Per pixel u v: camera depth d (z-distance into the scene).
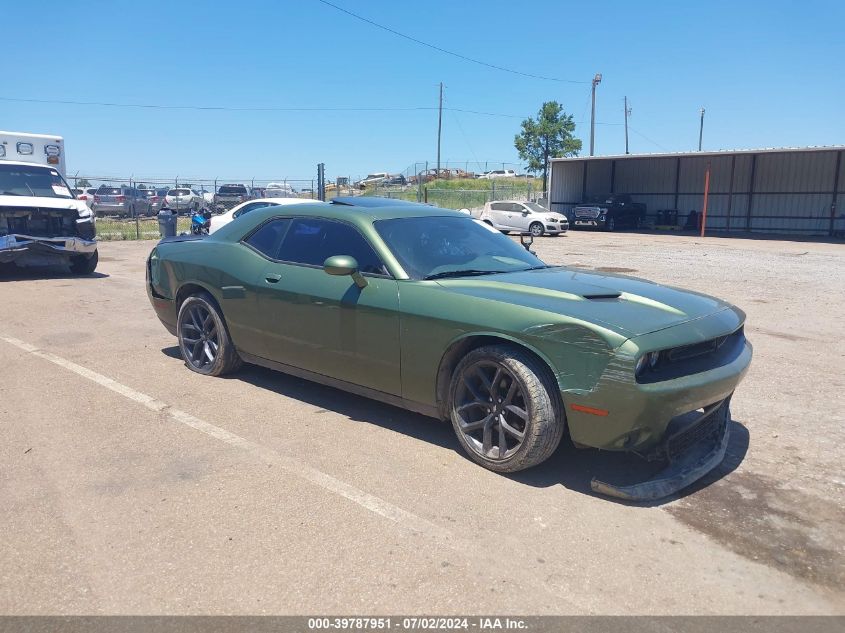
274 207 5.40
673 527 3.33
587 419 3.50
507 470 3.81
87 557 2.99
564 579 2.88
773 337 7.82
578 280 4.39
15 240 10.91
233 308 5.32
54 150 14.73
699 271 14.65
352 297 4.40
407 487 3.69
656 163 35.03
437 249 4.63
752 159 31.83
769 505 3.58
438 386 4.11
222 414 4.81
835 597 2.79
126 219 32.94
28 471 3.84
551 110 45.09
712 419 4.05
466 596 2.75
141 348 6.77
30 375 5.73
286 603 2.68
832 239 28.09
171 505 3.46
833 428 4.78
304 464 3.97
